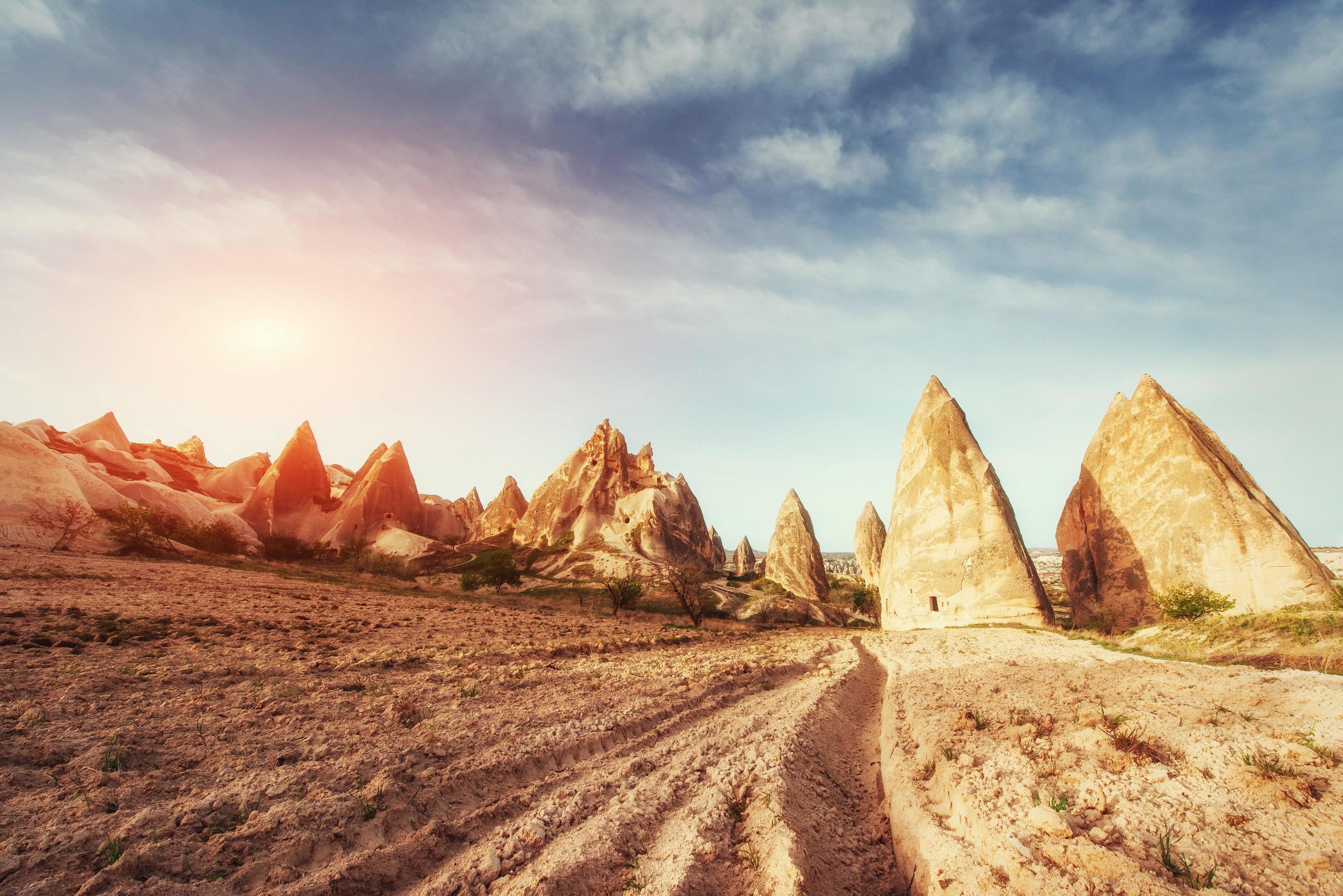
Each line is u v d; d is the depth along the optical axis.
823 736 11.48
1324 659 12.24
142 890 4.88
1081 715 9.23
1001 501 35.75
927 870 5.96
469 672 14.52
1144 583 29.47
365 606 30.80
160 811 6.10
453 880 5.71
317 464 105.69
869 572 83.88
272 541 74.56
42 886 4.81
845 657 23.38
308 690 11.30
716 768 8.87
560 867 5.72
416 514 106.81
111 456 85.00
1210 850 5.05
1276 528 26.20
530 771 8.62
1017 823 5.99
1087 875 4.90
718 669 17.80
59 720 8.36
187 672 11.65
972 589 34.41
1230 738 7.38
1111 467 32.44
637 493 100.88
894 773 8.84
